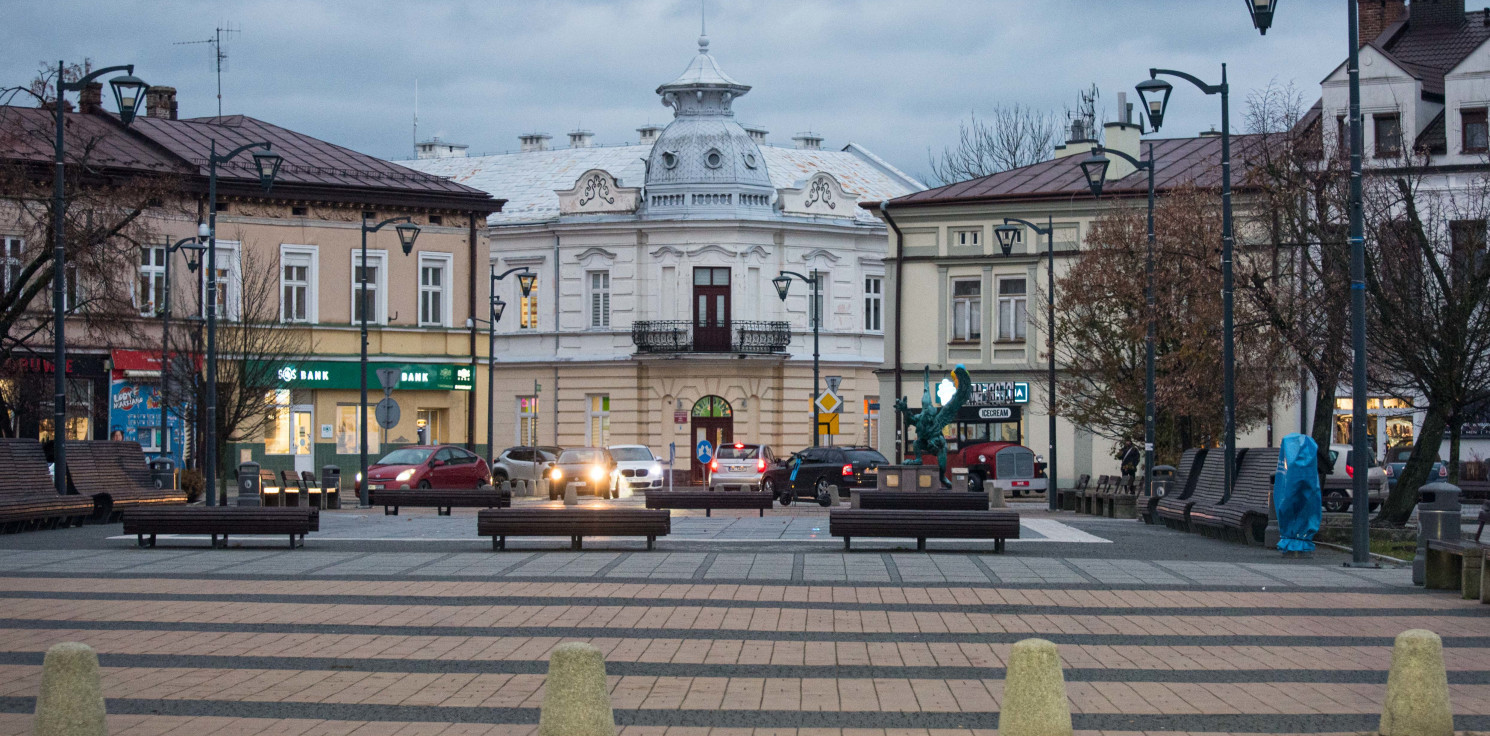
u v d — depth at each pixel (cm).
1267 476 2323
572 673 871
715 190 6038
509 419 6322
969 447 4850
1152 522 3003
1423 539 1806
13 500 2552
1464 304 2498
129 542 2367
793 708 1120
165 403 4088
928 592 1736
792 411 6116
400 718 1092
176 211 4731
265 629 1473
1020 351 5206
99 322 3884
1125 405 4044
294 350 4481
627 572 1923
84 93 5153
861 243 6316
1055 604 1642
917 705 1130
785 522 2920
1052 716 876
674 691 1180
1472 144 4247
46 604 1634
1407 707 960
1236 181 4450
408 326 5225
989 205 5228
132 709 1121
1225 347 2661
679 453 6044
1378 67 4362
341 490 5047
